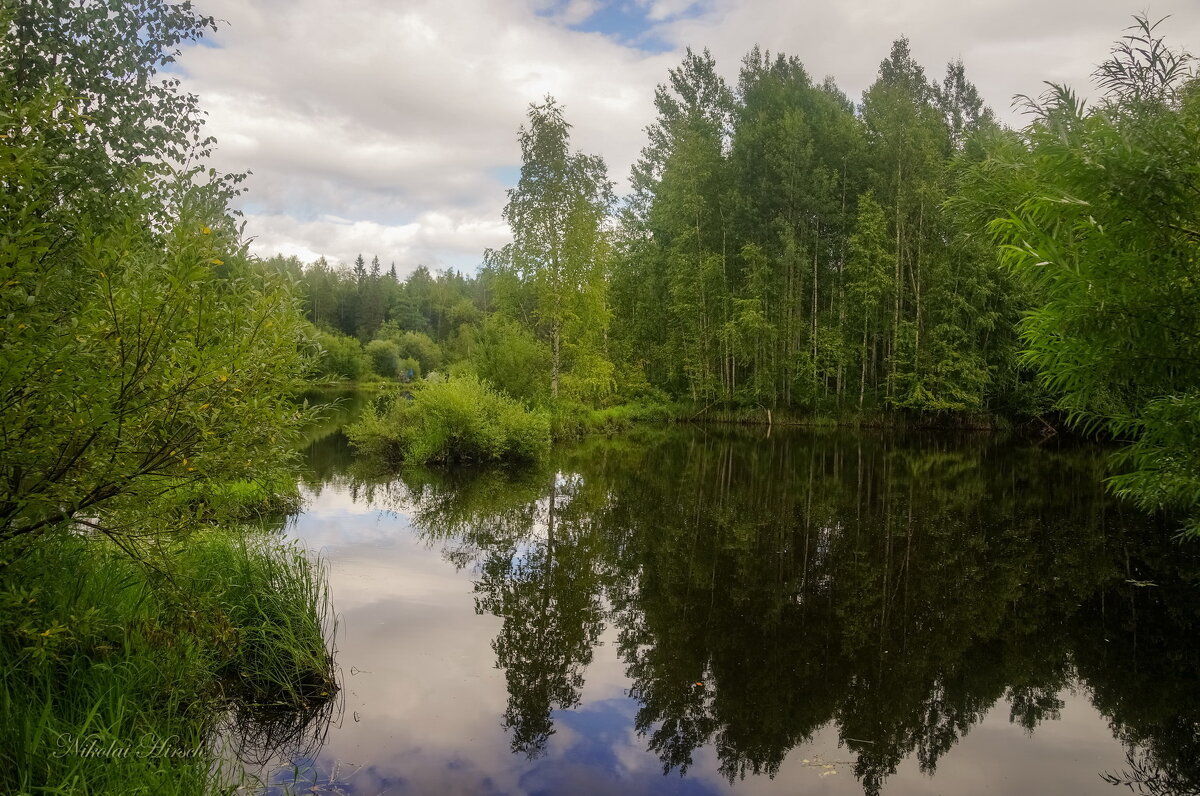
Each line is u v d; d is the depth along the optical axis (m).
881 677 5.57
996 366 25.92
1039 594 7.68
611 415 26.92
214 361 3.36
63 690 3.66
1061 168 3.66
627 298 32.84
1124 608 7.28
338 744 4.24
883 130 27.62
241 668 4.80
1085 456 20.17
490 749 4.28
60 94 3.14
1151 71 4.10
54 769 3.05
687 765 4.20
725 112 32.41
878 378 29.03
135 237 3.54
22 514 3.07
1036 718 4.96
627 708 4.96
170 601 3.95
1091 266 3.71
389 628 6.22
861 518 11.41
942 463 18.27
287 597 5.32
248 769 3.91
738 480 15.15
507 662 5.64
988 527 10.84
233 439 3.56
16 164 2.73
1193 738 4.69
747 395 29.89
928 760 4.37
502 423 16.70
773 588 7.79
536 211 21.72
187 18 4.98
